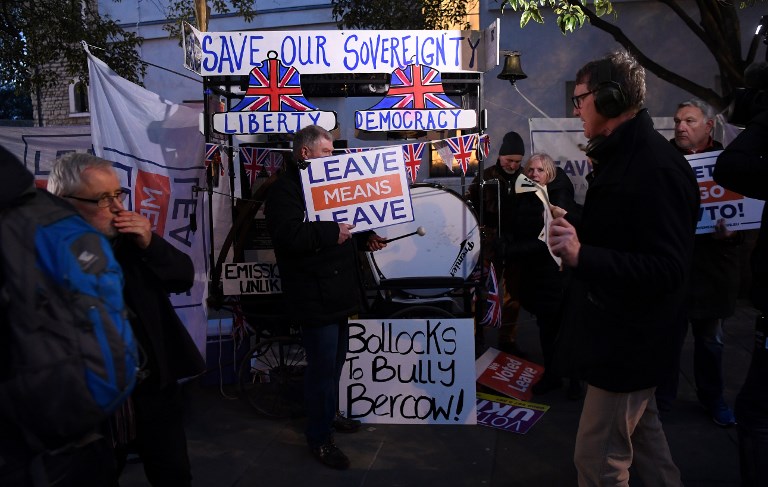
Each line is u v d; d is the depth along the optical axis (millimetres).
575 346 2275
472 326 4152
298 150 3617
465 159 4168
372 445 3791
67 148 4844
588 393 2320
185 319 4578
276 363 4355
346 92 5184
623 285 2107
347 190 3641
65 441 1616
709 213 3742
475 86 4922
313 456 3631
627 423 2236
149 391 2309
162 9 12125
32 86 10516
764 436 2336
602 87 2184
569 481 3299
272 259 4707
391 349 4160
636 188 2068
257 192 4277
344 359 3832
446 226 4324
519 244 4402
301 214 3463
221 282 4238
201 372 2439
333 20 11453
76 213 1674
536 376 4660
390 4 8312
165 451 2371
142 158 4285
